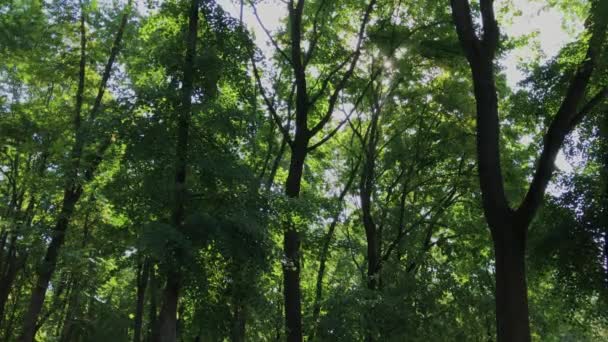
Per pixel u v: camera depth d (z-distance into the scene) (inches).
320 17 778.2
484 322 796.0
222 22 547.8
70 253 717.9
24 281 1125.1
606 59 444.8
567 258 645.3
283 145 816.9
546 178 427.5
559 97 545.3
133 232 571.5
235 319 656.4
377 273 799.7
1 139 749.3
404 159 911.7
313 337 705.0
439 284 800.9
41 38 788.0
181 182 504.7
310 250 749.9
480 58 457.7
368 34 788.0
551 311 856.9
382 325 701.3
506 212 426.0
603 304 695.1
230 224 477.1
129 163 519.8
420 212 976.3
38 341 1323.8
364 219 870.4
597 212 636.7
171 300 484.7
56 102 883.4
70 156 705.6
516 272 413.7
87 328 1246.9
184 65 517.0
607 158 663.1
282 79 870.4
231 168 502.6
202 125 525.3
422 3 797.9
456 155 890.1
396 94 868.0
